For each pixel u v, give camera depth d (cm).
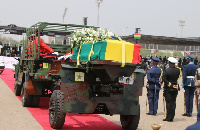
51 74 951
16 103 1138
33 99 1061
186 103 1081
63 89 728
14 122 823
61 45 1119
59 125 736
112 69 662
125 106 754
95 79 740
